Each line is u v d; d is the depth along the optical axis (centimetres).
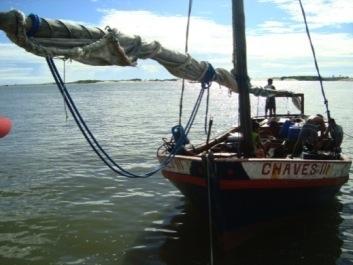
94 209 1438
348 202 1502
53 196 1600
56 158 2370
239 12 1091
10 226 1286
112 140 3105
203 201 1154
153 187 1708
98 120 4775
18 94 15975
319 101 7838
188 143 1326
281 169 1093
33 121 4747
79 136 3356
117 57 676
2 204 1504
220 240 1107
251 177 1060
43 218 1354
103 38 642
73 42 604
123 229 1252
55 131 3744
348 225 1266
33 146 2839
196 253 1084
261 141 1435
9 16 522
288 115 2192
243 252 1088
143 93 14262
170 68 897
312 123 1390
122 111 6178
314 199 1247
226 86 1114
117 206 1470
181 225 1275
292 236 1180
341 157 1373
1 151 2638
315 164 1168
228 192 1064
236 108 6900
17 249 1122
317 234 1195
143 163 2217
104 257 1070
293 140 1395
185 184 1166
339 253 1079
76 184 1767
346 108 6072
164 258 1059
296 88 17225
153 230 1241
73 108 671
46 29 565
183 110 6356
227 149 1388
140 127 4003
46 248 1127
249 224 1127
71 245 1144
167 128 3884
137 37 737
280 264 1023
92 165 2156
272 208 1134
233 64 1128
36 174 1958
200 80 1004
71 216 1370
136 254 1084
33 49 556
